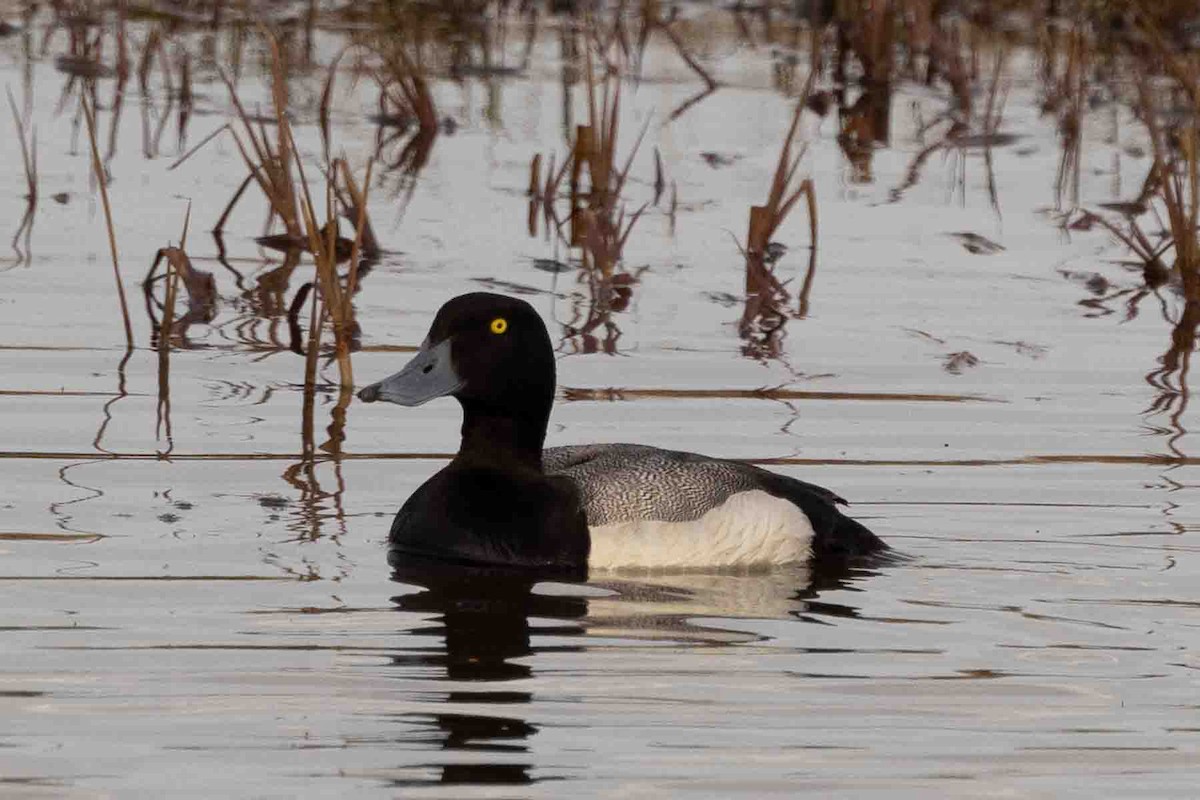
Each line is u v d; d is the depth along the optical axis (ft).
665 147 67.05
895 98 75.92
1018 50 82.79
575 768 25.44
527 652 29.66
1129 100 73.51
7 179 60.29
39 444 39.42
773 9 91.25
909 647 30.25
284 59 76.33
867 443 40.91
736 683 28.55
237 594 31.89
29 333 46.93
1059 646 30.32
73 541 34.12
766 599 32.65
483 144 66.85
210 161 63.26
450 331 36.17
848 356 47.24
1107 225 56.08
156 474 37.99
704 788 24.98
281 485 37.81
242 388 43.80
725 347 47.60
